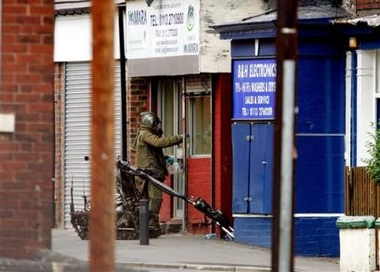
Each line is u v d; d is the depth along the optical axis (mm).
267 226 46000
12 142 33656
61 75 56688
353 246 39406
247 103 46531
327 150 45594
